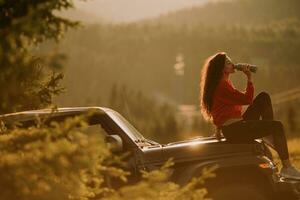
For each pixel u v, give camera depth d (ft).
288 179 25.82
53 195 14.69
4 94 13.98
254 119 27.12
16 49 14.29
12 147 15.39
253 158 24.62
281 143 25.94
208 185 24.20
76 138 14.38
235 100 26.02
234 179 24.41
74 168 14.42
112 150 21.42
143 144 24.88
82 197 17.30
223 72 26.40
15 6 16.69
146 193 14.57
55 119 23.63
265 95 27.12
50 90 24.56
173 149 24.09
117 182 22.84
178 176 23.68
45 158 13.91
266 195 24.84
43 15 16.10
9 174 13.70
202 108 26.78
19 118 22.82
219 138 26.43
